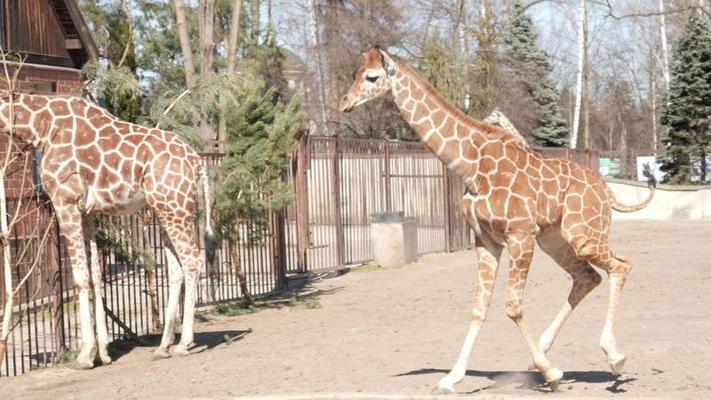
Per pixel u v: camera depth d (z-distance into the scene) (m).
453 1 39.84
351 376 9.21
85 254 11.20
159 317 13.77
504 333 11.69
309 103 39.53
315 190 19.66
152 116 14.20
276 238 17.05
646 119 74.06
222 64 29.62
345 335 12.14
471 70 38.00
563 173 8.35
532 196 8.14
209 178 14.10
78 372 10.89
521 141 8.45
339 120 38.03
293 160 18.17
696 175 45.34
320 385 8.80
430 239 23.34
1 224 10.55
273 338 12.32
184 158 11.53
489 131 8.38
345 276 19.08
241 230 15.81
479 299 8.32
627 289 15.79
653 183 8.85
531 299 14.95
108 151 11.23
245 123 14.91
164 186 11.32
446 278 18.22
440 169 23.72
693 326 11.61
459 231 24.20
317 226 19.78
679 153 45.09
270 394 8.45
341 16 38.69
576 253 8.37
